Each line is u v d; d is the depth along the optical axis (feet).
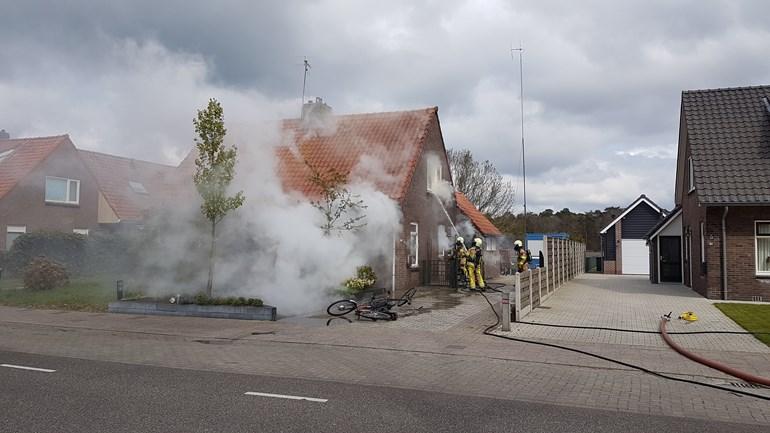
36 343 35.50
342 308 47.32
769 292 59.77
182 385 24.41
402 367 28.91
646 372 28.25
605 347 34.81
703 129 65.82
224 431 18.15
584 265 146.41
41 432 17.94
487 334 39.09
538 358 31.50
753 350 33.37
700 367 29.37
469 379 26.40
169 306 47.39
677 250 89.61
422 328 41.39
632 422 19.88
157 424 18.81
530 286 50.78
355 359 30.89
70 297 55.77
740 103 67.51
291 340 36.81
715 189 60.08
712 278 61.82
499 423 19.45
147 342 36.11
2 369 27.61
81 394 22.74
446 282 73.97
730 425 19.84
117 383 24.70
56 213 87.76
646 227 131.23
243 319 45.29
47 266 61.62
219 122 48.78
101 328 41.60
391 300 50.11
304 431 18.24
